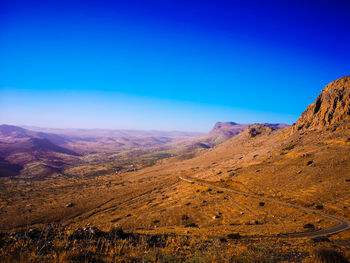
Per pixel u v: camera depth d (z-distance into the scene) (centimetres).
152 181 14425
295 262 1111
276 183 7288
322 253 1217
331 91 13425
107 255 852
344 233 3198
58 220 7925
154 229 4697
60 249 826
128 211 7962
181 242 1441
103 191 12756
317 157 7844
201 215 6034
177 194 9425
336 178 5975
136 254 881
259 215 5297
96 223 6669
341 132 9356
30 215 8156
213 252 1005
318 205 5091
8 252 741
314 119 13475
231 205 6538
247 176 9075
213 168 13900
